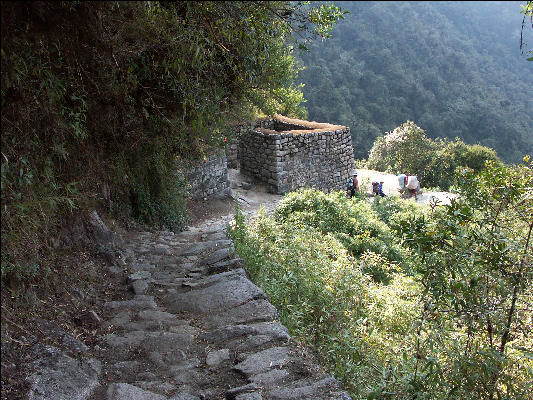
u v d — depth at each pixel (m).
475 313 3.32
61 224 4.71
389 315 4.81
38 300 3.58
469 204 3.54
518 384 3.50
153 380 2.96
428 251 3.38
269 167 15.87
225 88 5.14
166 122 5.89
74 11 2.54
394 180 21.36
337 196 12.18
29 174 2.86
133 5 3.17
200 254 5.90
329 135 17.06
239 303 4.10
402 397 3.43
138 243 6.38
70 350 3.19
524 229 3.79
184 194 11.04
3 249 2.92
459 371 3.27
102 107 4.78
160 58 4.57
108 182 6.55
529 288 3.61
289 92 20.05
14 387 2.57
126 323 3.80
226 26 3.75
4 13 2.06
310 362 3.13
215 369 3.09
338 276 5.16
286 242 6.22
